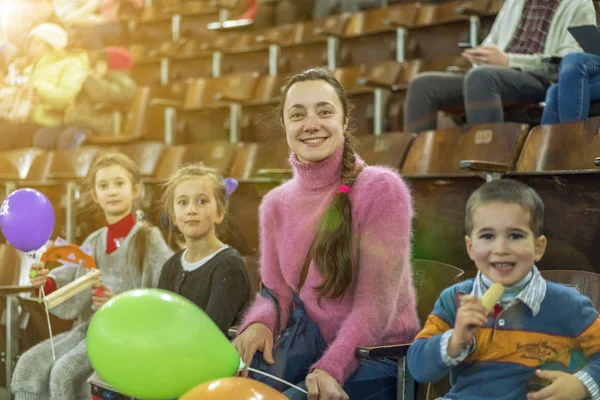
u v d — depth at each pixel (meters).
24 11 5.22
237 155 3.81
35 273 2.26
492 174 2.37
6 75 5.18
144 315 1.38
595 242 2.28
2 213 2.26
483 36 4.45
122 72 5.09
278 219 1.89
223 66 5.91
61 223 3.52
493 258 1.40
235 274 2.11
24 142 4.88
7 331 2.52
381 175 1.78
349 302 1.76
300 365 1.73
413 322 1.75
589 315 1.40
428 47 4.83
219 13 6.67
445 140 3.00
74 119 4.96
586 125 2.51
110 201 2.46
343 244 1.73
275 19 6.41
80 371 2.25
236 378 1.39
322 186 1.83
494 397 1.42
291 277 1.83
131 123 5.02
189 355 1.39
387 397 1.71
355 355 1.59
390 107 4.17
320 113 1.80
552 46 3.13
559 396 1.33
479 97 3.08
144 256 2.41
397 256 1.72
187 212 2.15
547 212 2.37
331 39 5.20
